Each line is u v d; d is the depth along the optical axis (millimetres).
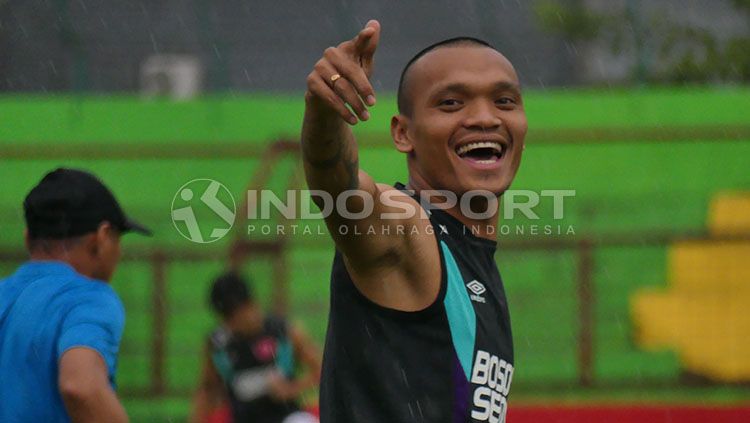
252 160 38156
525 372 34438
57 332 11664
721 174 38125
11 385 11648
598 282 36031
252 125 40188
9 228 36656
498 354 9594
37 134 39781
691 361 34750
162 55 44156
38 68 44312
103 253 12719
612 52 43188
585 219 37000
